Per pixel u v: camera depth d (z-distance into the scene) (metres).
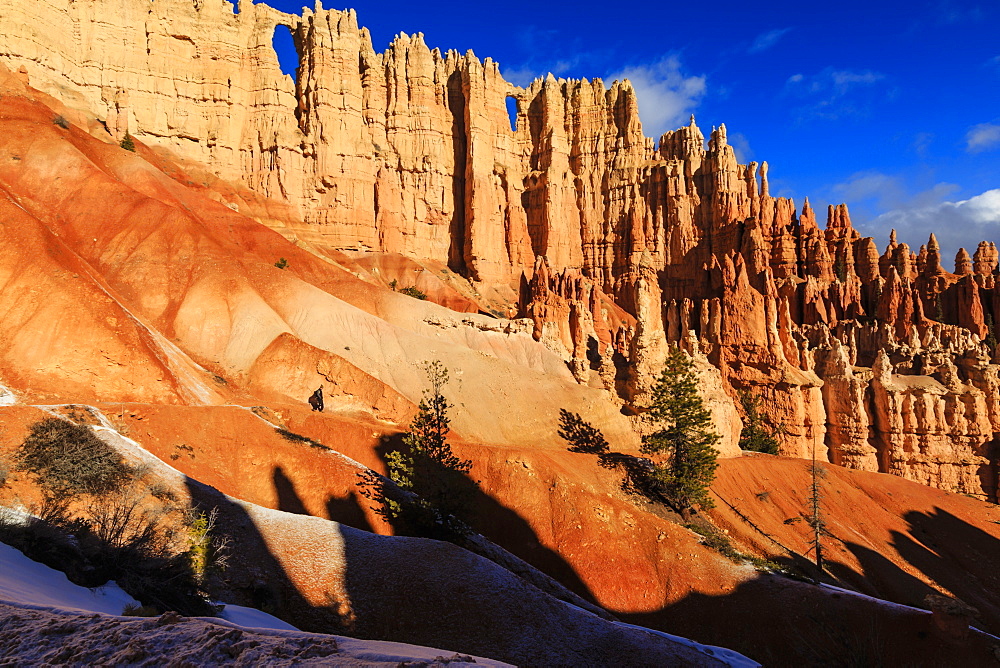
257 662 8.04
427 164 114.69
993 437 80.56
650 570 41.97
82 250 59.72
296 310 65.19
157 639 8.68
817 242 107.94
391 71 114.81
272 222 96.69
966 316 98.94
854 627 34.91
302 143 101.69
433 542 25.73
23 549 14.88
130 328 45.91
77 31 84.62
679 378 63.00
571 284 96.12
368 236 105.94
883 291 99.06
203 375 50.78
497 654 20.39
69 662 7.89
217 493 27.75
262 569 22.84
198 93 96.31
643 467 54.03
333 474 37.12
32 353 40.88
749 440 75.69
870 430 83.06
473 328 77.06
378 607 22.05
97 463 24.77
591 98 129.25
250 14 101.56
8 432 25.84
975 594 56.06
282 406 46.47
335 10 107.38
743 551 48.41
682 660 23.59
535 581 35.34
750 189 122.81
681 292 117.50
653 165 125.00
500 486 46.22
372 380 55.00
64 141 67.31
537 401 63.47
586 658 21.36
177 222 65.44
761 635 36.47
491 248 116.00
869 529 61.00
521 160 129.00
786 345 86.75
